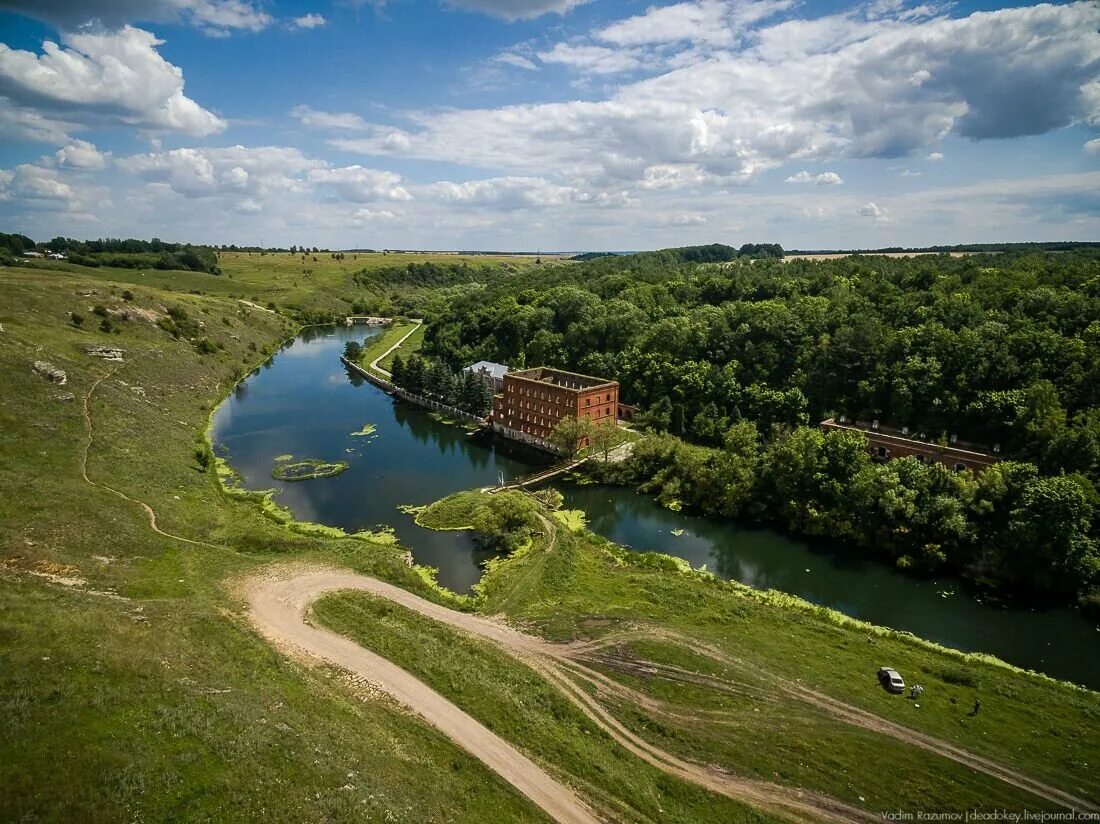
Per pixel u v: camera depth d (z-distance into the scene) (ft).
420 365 446.60
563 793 105.50
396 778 98.27
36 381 289.33
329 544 211.20
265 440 358.02
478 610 176.76
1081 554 188.65
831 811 107.76
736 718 130.31
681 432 339.77
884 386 295.28
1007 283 347.77
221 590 169.37
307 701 116.67
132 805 78.84
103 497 212.43
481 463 322.96
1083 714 135.33
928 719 131.44
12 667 101.65
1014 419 246.68
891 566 212.84
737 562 217.15
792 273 499.92
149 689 104.73
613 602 181.06
